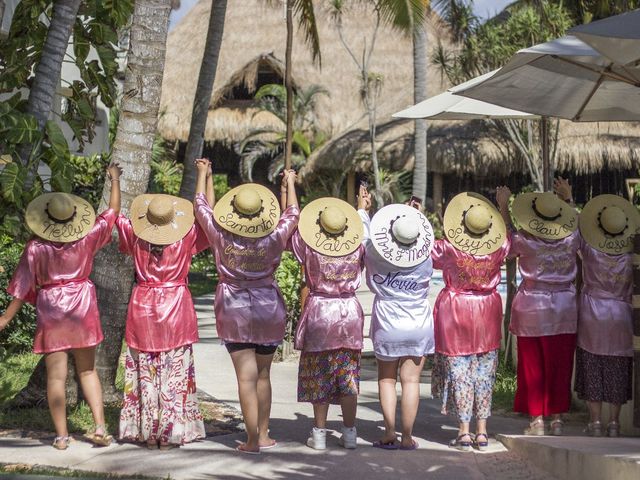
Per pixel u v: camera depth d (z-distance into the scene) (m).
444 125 26.88
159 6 7.38
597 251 6.62
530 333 6.67
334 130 30.22
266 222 6.17
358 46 31.98
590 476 5.32
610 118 8.59
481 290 6.53
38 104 7.98
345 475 5.75
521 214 6.66
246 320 6.11
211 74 13.30
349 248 6.24
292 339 10.88
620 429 6.86
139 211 6.22
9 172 8.21
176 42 32.94
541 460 6.00
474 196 6.62
